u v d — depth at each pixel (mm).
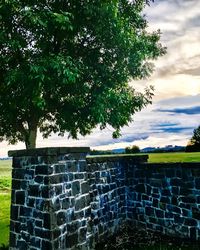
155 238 8352
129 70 12773
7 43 9758
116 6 11000
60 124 13062
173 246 7516
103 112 11141
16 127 12758
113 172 9266
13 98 10883
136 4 12805
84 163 7469
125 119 12492
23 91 10273
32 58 10570
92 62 12266
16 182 7027
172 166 8609
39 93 10148
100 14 10961
